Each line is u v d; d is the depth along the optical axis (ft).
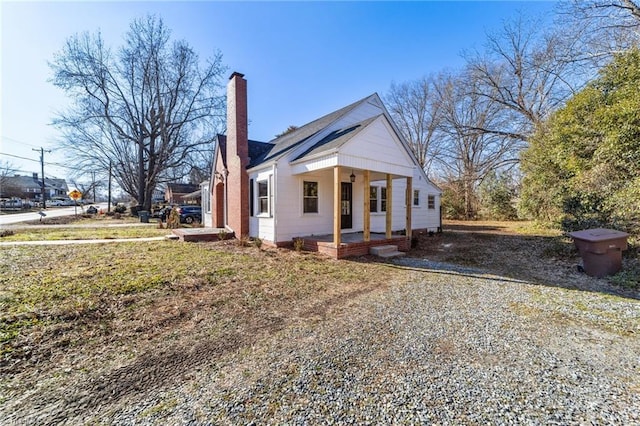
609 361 8.86
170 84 87.25
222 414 6.55
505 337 10.53
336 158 25.52
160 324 11.62
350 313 13.03
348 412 6.60
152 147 89.15
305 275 19.75
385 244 29.63
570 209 29.40
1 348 9.30
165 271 19.20
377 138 28.71
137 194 96.48
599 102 27.91
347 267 22.52
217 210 46.68
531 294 15.75
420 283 18.20
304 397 7.14
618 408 6.72
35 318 11.45
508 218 67.51
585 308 13.46
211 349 9.68
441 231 49.11
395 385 7.63
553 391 7.39
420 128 89.76
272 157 32.63
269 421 6.31
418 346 9.85
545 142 38.37
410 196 32.40
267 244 32.01
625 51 27.81
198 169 94.07
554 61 46.93
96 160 88.28
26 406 6.84
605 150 24.59
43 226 53.72
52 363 8.71
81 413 6.63
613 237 18.75
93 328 11.07
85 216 87.04
